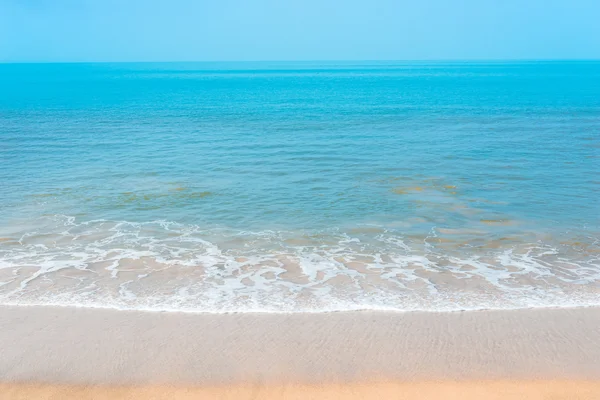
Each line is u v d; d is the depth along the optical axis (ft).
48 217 48.65
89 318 29.53
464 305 31.37
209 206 52.70
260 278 35.55
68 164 71.92
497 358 25.85
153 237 43.80
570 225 46.39
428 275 36.09
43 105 168.25
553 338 27.66
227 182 62.18
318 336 27.73
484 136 95.91
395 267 37.60
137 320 29.35
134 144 88.94
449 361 25.58
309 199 55.11
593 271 36.70
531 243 42.29
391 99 190.39
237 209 51.67
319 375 24.48
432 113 137.80
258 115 136.36
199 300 31.96
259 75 544.21
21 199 54.44
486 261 38.68
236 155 78.84
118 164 72.08
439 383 23.98
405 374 24.58
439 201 54.03
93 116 133.39
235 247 41.63
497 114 133.28
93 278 35.27
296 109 153.17
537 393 23.41
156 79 431.84
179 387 23.65
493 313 30.37
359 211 50.90
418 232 45.03
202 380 24.09
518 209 51.13
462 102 172.65
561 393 23.43
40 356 25.75
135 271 36.63
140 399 22.93
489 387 23.76
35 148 84.58
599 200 53.83
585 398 23.13
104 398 22.98
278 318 29.68
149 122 120.47
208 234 44.68
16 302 31.45
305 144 88.58
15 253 39.70
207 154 79.71
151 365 25.13
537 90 235.20
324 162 73.31
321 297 32.48
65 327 28.48
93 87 294.25
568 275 36.01
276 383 23.94
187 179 63.52
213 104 173.37
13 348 26.37
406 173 66.28
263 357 25.80
